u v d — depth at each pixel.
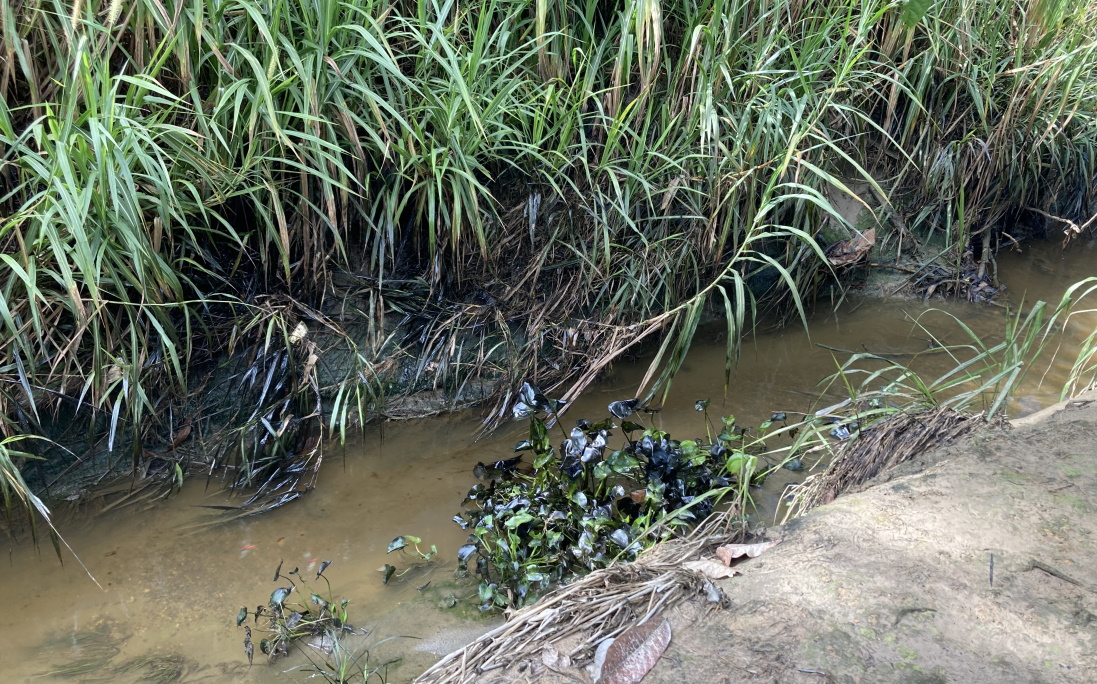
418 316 4.32
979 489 2.89
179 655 2.82
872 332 5.16
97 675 2.73
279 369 3.93
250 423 3.76
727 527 2.91
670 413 4.27
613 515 3.43
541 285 4.59
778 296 5.27
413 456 3.95
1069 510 2.75
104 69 3.18
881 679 2.08
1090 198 6.63
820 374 4.67
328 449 3.95
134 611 3.01
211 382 3.90
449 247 4.36
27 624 2.94
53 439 3.57
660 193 4.56
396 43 4.21
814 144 5.04
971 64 5.64
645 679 2.11
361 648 2.82
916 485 2.95
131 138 3.19
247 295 4.03
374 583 3.15
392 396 4.23
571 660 2.18
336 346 4.16
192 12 3.49
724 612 2.34
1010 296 5.68
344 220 4.06
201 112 3.49
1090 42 6.16
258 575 3.19
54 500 3.54
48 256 3.39
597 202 4.52
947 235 5.67
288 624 2.87
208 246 3.95
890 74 5.50
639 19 3.91
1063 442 3.20
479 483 3.70
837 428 3.84
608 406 4.27
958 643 2.20
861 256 5.47
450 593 3.09
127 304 3.40
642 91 4.24
